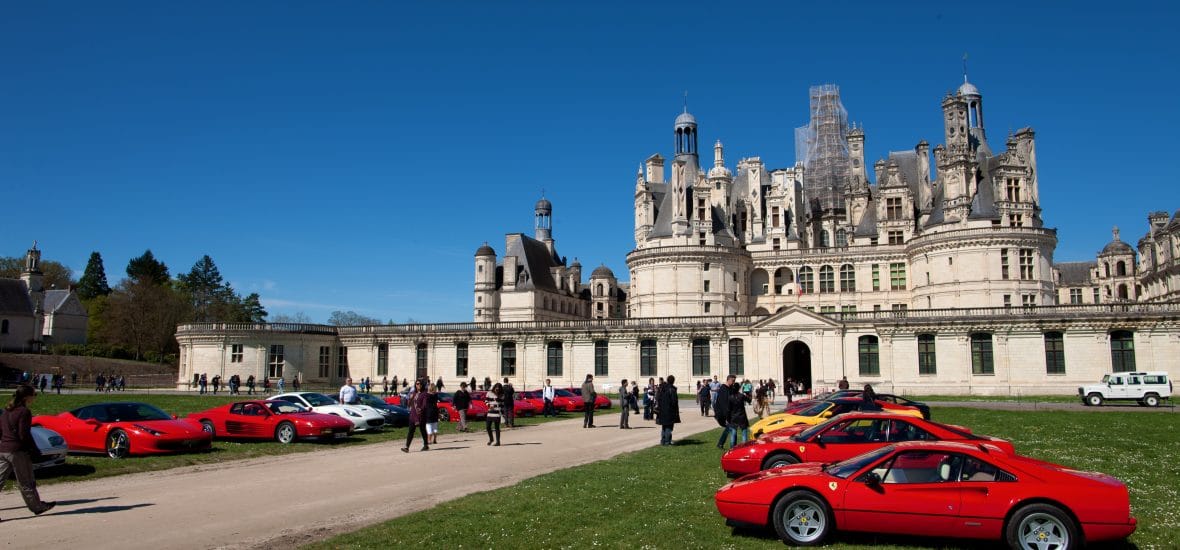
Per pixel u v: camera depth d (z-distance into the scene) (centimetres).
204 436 2928
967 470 1437
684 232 9281
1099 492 1359
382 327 9375
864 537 1501
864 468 1495
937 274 8319
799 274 9469
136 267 15275
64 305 13062
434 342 9075
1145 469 2336
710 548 1433
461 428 3878
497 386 3281
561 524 1602
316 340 9369
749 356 7869
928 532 1423
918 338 7412
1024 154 8638
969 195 8319
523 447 3175
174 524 1658
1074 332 6988
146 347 12319
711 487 2042
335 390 9056
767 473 1590
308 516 1744
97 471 2422
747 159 10388
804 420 2916
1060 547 1350
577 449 3091
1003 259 8000
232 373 8956
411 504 1884
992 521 1387
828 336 7644
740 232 10069
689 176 10562
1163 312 6719
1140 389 5644
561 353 8581
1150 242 10588
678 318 8181
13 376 9819
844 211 10038
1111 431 3566
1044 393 6981
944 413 4750
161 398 6894
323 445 3281
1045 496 1368
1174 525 1583
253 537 1541
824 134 10762
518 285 11162
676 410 3152
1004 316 7162
